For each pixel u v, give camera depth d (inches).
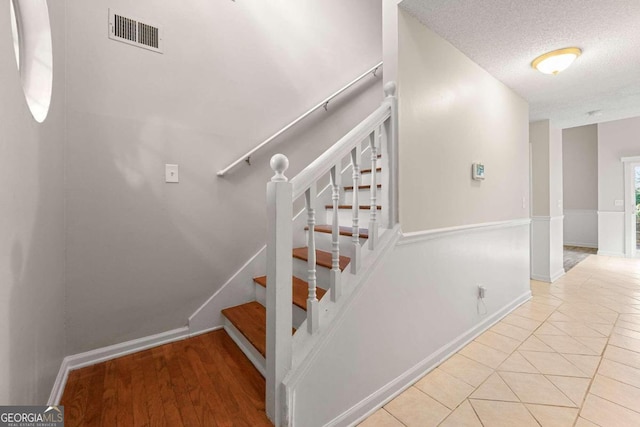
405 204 63.4
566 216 263.1
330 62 105.0
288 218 44.3
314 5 101.3
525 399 57.9
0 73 30.8
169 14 72.4
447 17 65.9
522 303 113.0
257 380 58.2
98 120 63.7
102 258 64.8
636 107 126.9
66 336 61.0
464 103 82.2
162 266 72.6
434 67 71.3
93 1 63.0
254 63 87.0
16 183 34.9
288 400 42.9
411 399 58.8
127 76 67.0
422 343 67.4
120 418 48.0
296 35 96.4
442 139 73.9
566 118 143.3
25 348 37.7
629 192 202.7
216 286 80.9
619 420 51.8
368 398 54.6
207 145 78.5
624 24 68.2
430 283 70.1
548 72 86.3
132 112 67.7
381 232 60.9
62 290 58.4
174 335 74.2
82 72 61.7
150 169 70.3
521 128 114.5
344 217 91.0
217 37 80.0
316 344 46.8
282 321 44.0
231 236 83.2
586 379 64.1
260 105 88.2
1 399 30.6
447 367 70.2
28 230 39.0
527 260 118.7
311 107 99.7
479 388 61.8
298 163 96.6
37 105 48.0
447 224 75.4
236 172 83.7
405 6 62.0
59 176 56.4
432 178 70.6
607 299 118.1
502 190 101.7
